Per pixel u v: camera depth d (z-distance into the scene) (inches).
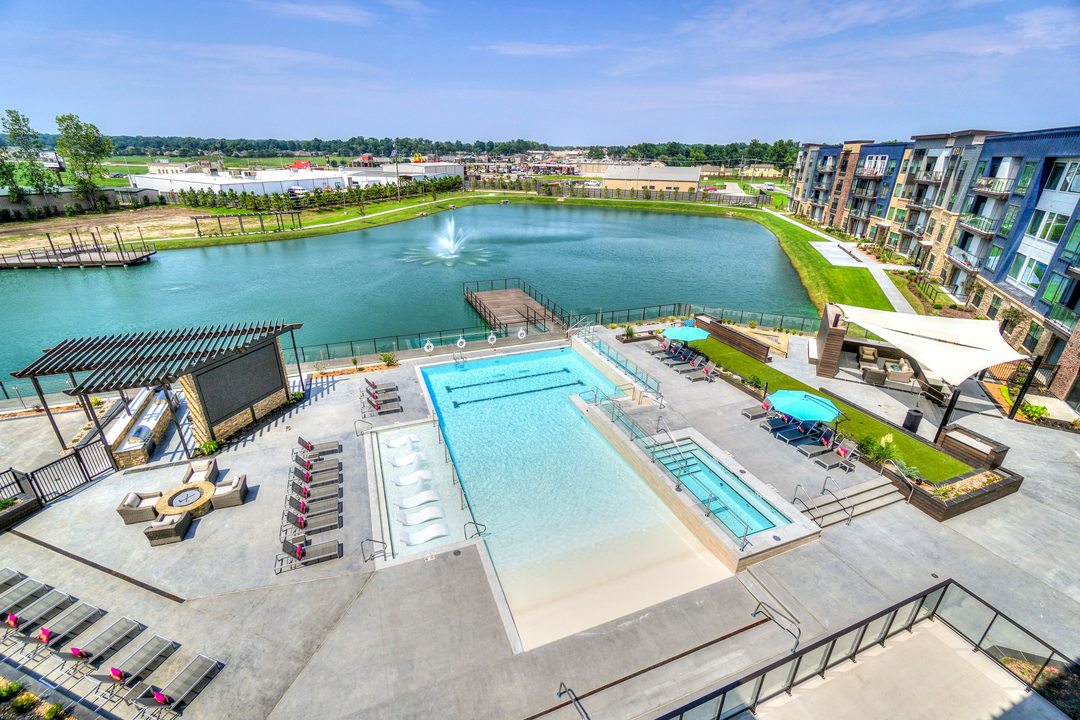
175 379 705.0
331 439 804.6
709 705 376.8
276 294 2074.3
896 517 642.8
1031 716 414.9
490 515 669.3
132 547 578.6
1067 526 629.6
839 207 3408.0
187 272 2432.3
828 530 617.6
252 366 832.9
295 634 473.7
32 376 689.0
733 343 1207.6
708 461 753.6
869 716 412.2
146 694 406.6
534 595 541.6
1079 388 928.3
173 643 460.1
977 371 780.6
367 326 1701.5
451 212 4606.3
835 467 730.2
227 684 428.1
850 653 458.0
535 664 446.3
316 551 559.5
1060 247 1145.4
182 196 4296.3
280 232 3312.0
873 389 989.8
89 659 433.4
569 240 3331.7
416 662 447.2
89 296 2034.9
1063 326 1039.6
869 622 434.0
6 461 736.3
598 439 861.2
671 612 502.3
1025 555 581.0
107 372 709.9
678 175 5526.6
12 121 4210.1
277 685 427.8
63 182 5002.5
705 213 4562.0
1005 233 1478.8
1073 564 569.3
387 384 983.6
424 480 718.5
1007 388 1007.0
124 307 1903.3
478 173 7583.7
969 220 1737.2
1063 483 714.2
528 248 3061.0
